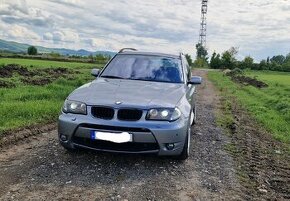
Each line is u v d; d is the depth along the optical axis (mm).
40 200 3943
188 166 5473
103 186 4453
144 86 5750
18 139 6461
